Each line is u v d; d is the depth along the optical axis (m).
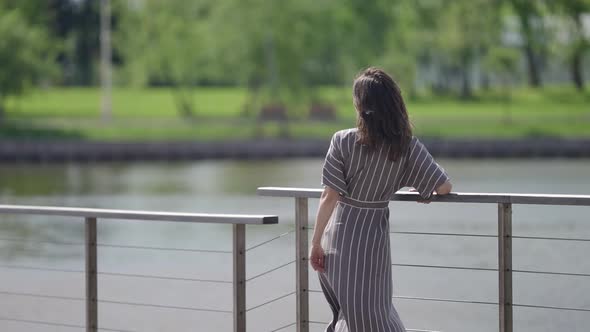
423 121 63.34
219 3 59.47
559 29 63.53
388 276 4.80
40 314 9.73
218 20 59.16
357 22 61.50
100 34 94.50
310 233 16.19
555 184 38.91
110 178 42.78
